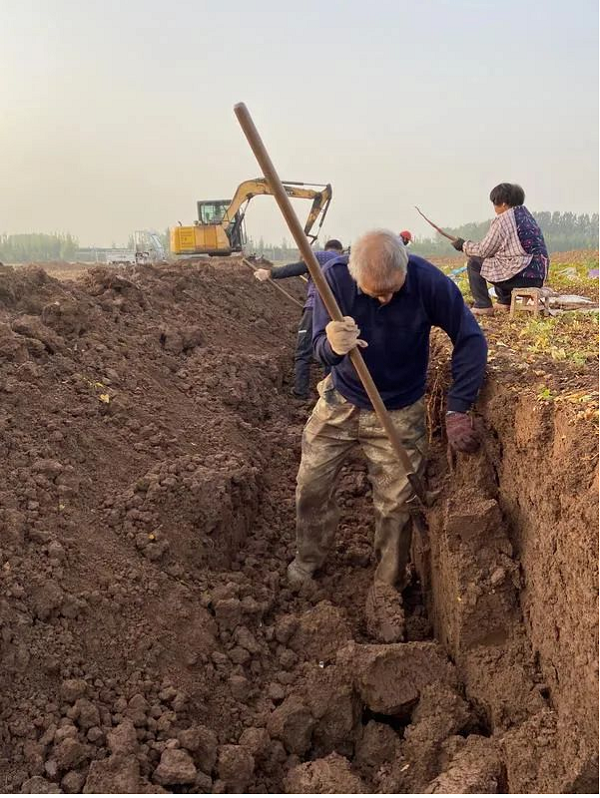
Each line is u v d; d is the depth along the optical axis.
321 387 4.38
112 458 4.32
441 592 3.90
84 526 3.73
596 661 2.64
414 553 4.72
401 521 4.23
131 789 2.66
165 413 5.12
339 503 5.29
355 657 3.45
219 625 3.71
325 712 3.30
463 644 3.48
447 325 3.85
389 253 3.46
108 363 5.30
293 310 12.51
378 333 3.82
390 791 2.99
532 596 3.36
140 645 3.34
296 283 15.94
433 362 5.08
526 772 2.78
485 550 3.53
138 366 5.56
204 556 4.09
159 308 7.44
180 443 4.83
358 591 4.44
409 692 3.36
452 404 3.87
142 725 3.04
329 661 3.66
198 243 19.31
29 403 4.30
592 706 2.65
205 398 5.80
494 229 6.89
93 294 6.60
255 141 2.98
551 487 3.17
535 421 3.37
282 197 3.11
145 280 8.16
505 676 3.27
